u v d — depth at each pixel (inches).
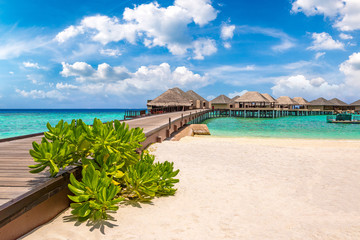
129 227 115.3
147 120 663.8
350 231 122.4
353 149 376.8
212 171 245.8
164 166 181.3
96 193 119.4
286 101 2386.8
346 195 181.3
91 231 107.8
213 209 147.6
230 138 643.5
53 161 128.0
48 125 141.2
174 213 137.8
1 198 97.3
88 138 140.3
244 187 196.5
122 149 156.6
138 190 157.6
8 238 88.4
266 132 871.7
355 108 2736.2
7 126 1286.9
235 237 111.7
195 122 1194.6
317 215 143.4
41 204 108.7
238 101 1923.0
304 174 239.9
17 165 153.9
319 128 1066.1
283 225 128.2
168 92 1486.2
